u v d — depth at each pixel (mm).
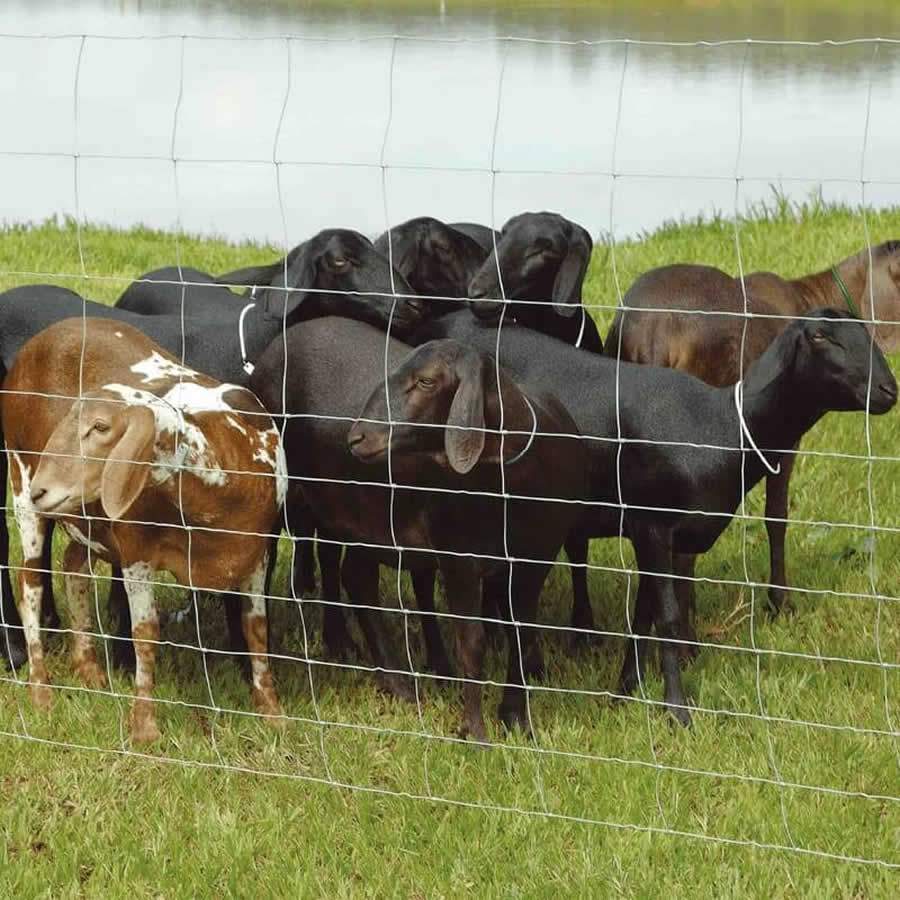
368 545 5289
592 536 5688
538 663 5570
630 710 5445
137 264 9781
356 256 5785
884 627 5848
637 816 5070
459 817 5082
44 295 5898
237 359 5855
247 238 10672
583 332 6074
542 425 5281
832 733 5316
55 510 5207
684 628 5699
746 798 5098
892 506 6469
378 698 5590
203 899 4906
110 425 5164
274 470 5414
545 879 4910
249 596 5422
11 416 5590
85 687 5582
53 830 5090
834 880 4887
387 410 5156
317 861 5000
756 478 5574
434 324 5848
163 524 5305
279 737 5379
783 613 5957
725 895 4824
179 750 5332
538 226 5812
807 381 5465
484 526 5266
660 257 9508
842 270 6621
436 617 5648
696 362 6031
